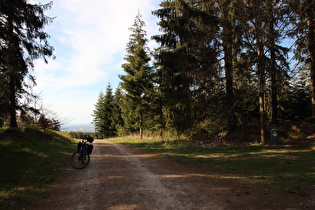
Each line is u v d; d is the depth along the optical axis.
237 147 12.82
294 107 19.09
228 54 14.05
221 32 13.54
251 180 5.92
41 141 13.28
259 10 11.75
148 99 24.33
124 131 37.69
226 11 13.17
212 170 7.56
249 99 15.96
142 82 24.44
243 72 13.30
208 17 14.07
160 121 24.61
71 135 26.64
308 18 11.62
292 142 12.25
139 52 24.17
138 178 6.46
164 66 15.67
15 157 8.04
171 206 4.15
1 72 12.34
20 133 12.77
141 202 4.41
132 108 25.34
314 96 13.15
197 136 17.78
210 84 14.63
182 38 15.12
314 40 11.80
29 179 6.06
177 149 14.11
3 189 5.00
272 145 12.27
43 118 16.31
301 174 6.28
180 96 15.18
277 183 5.47
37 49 12.59
